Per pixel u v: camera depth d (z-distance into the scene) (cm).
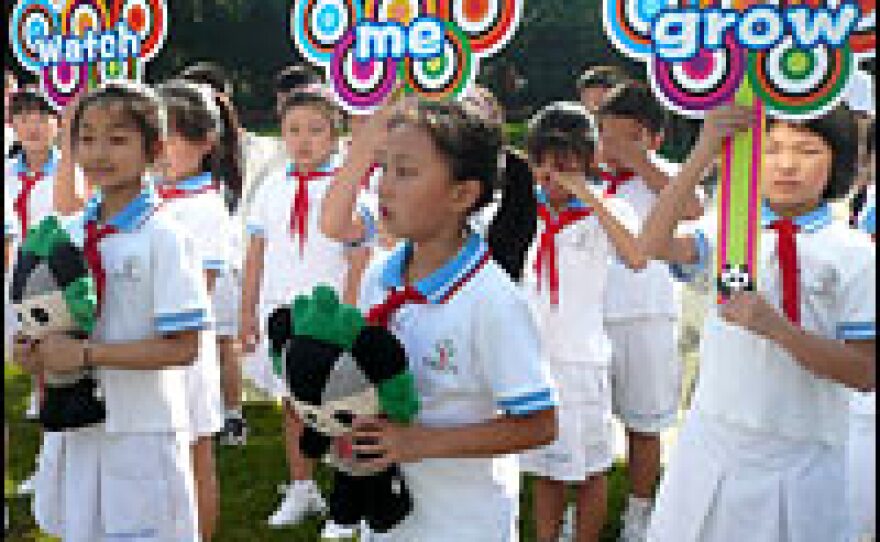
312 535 395
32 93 464
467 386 212
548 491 361
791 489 244
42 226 269
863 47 227
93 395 274
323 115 399
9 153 493
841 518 250
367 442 208
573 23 1570
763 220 251
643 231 259
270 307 416
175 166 430
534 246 346
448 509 218
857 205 304
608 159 385
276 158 610
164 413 284
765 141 244
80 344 265
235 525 404
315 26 290
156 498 284
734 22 236
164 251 272
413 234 208
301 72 446
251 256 424
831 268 240
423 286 213
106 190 276
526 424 210
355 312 207
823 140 237
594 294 349
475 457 213
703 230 278
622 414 388
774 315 233
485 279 210
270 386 427
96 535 285
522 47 1576
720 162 241
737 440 249
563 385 344
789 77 233
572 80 1566
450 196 206
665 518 266
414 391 208
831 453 248
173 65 1448
